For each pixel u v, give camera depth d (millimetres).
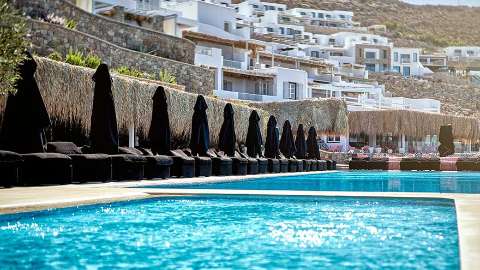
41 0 24578
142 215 8031
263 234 6223
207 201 10094
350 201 9844
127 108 18484
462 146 51125
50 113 15586
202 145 19266
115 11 38781
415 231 6418
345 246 5453
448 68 140625
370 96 66562
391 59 113188
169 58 32000
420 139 45719
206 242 5695
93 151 14617
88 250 5254
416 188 14414
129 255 5016
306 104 39719
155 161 15648
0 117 13273
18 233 6258
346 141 41469
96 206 8594
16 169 11344
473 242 4777
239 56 57594
